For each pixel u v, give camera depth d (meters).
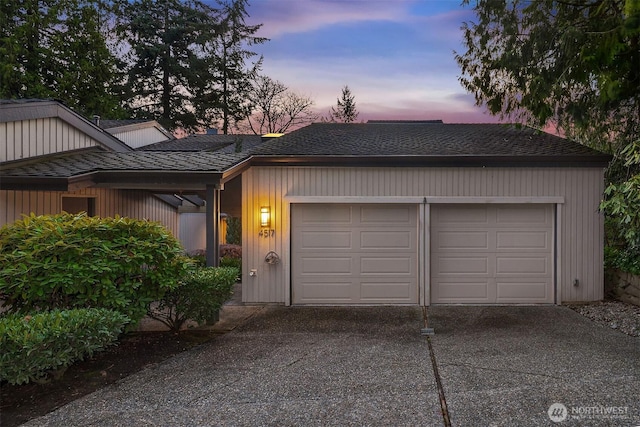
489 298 8.48
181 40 26.27
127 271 5.29
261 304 8.52
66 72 19.67
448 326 6.80
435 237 8.52
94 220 5.61
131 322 5.32
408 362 5.07
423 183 8.41
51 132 7.98
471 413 3.72
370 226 8.54
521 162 8.21
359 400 4.02
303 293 8.55
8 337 3.74
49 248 5.04
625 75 7.53
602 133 9.29
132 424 3.60
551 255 8.41
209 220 7.34
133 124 14.22
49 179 6.60
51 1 19.84
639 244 7.80
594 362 5.00
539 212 8.44
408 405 3.90
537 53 8.07
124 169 7.14
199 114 26.61
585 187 8.34
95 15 21.73
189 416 3.74
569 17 7.91
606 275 8.83
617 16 6.94
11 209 6.93
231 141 15.13
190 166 7.38
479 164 8.26
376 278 8.52
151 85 26.09
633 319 7.04
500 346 5.67
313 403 3.97
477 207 8.48
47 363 3.96
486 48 8.85
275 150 8.73
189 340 6.05
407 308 8.16
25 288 4.89
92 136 9.12
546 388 4.24
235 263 12.20
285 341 6.02
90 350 4.29
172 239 5.97
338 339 6.11
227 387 4.38
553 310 7.87
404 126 11.44
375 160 8.27
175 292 6.07
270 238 8.51
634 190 6.82
